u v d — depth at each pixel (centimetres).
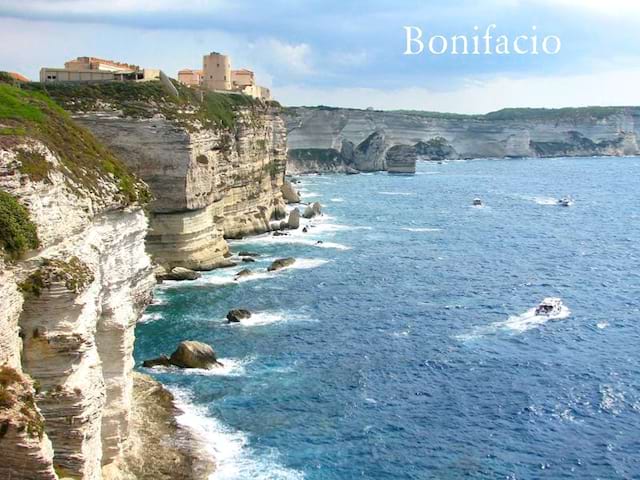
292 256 9806
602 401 4850
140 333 6181
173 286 7869
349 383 5141
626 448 4209
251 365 5453
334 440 4272
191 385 5006
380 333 6316
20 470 2256
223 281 8169
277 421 4491
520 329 6462
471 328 6488
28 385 2334
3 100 3422
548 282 8406
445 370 5422
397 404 4797
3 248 2370
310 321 6644
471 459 4088
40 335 2559
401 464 4012
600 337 6241
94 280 2856
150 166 8144
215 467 3853
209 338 6084
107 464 3525
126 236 3559
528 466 4012
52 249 2656
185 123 8306
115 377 3525
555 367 5491
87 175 3216
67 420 2614
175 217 8356
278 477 3806
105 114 7944
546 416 4631
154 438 4041
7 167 2497
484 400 4872
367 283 8238
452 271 8981
